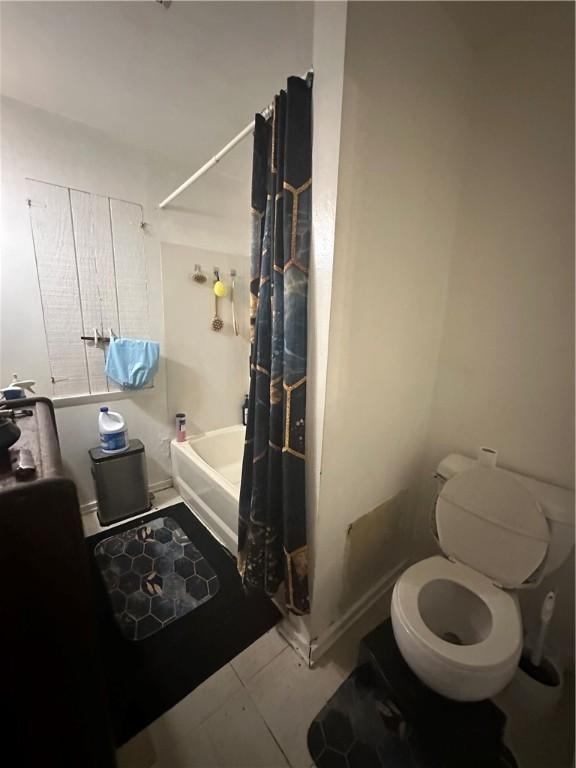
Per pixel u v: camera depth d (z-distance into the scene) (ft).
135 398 6.70
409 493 5.03
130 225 6.01
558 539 3.39
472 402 4.47
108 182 5.67
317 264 3.00
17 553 1.73
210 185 6.81
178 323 6.93
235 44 3.69
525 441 4.03
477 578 3.58
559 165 3.45
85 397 6.07
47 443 2.52
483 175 3.99
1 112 4.66
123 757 3.06
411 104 3.11
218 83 4.34
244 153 5.99
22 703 1.88
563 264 3.55
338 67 2.50
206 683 3.69
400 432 4.41
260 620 4.44
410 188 3.39
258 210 3.69
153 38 3.63
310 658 3.85
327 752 3.10
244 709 3.45
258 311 3.67
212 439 7.55
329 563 3.82
